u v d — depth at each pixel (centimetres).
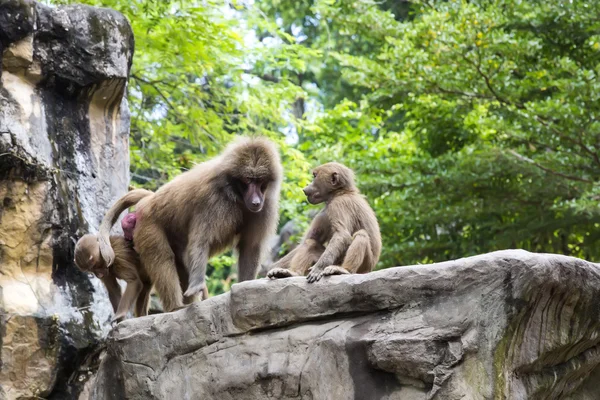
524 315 640
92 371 891
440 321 629
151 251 809
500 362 623
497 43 1559
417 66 1602
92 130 970
